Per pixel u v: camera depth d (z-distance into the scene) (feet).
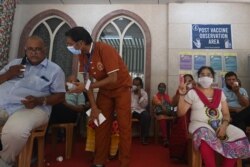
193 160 6.54
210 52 16.16
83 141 13.39
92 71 7.26
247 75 15.78
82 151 10.73
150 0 16.70
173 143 8.81
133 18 17.16
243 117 8.29
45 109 6.76
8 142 5.62
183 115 7.82
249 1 16.29
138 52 17.35
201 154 6.31
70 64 17.53
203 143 6.26
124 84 7.27
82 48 6.90
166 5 17.15
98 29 17.19
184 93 7.54
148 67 16.52
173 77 16.05
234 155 6.23
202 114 7.02
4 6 14.67
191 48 16.28
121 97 7.26
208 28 16.42
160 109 13.74
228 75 11.09
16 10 17.74
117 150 9.37
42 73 6.92
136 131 15.60
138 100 14.30
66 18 17.38
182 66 16.10
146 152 10.93
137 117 13.78
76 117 10.00
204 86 7.40
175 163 8.99
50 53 17.70
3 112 6.47
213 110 7.06
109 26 17.72
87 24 17.30
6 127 5.70
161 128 12.93
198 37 16.37
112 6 17.37
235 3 16.57
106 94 7.45
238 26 16.37
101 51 7.02
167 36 16.76
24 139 5.73
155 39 16.84
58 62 17.63
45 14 17.62
